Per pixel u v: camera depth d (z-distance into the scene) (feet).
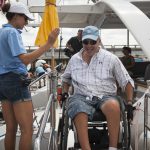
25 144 10.86
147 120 12.88
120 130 11.82
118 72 12.60
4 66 10.73
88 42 12.35
